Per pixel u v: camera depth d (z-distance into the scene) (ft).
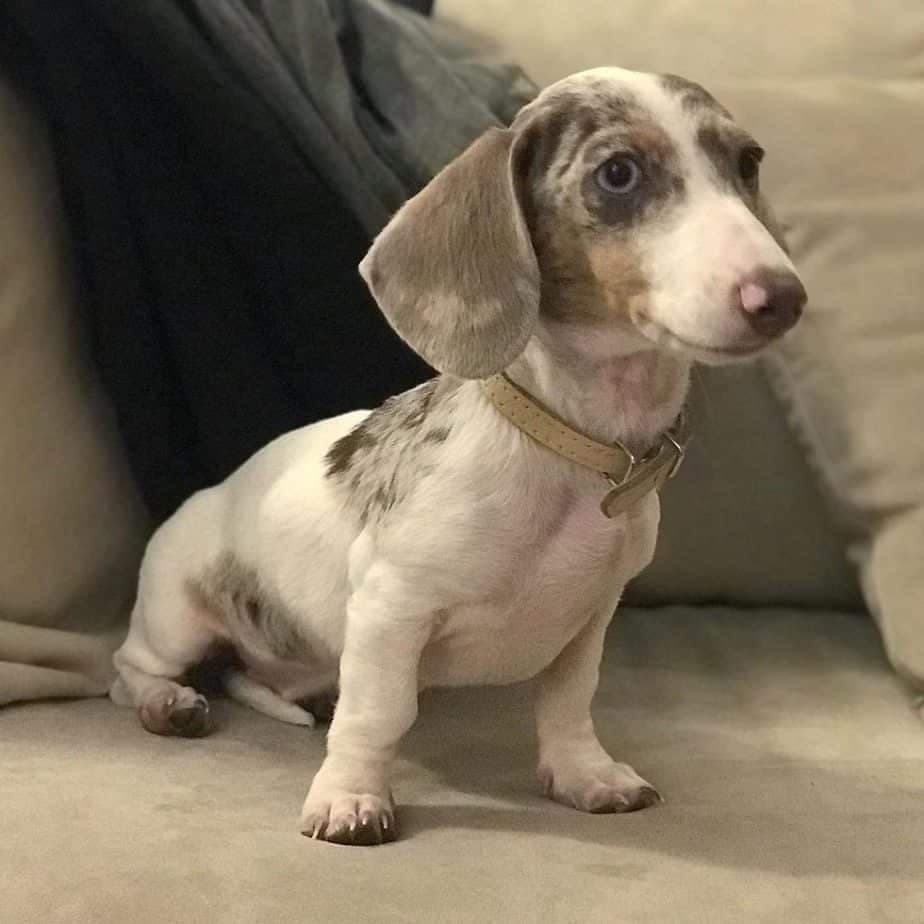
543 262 3.59
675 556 5.92
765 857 3.39
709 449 5.88
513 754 4.38
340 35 5.89
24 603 5.10
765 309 3.07
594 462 3.69
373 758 3.74
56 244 5.36
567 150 3.52
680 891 3.16
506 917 3.00
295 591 4.42
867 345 5.41
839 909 3.07
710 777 4.07
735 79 6.21
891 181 5.63
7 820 3.51
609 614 4.06
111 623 5.45
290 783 4.02
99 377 5.49
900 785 3.96
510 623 3.87
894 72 6.21
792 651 5.45
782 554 5.94
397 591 3.75
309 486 4.42
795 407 5.57
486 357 3.49
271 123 5.36
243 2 5.81
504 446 3.69
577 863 3.34
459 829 3.65
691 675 5.14
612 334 3.54
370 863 3.32
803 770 4.10
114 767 4.06
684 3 6.41
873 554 5.27
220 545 4.75
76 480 5.32
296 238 5.38
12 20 5.19
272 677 4.91
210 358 5.40
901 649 4.86
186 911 2.99
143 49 5.19
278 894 3.09
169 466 5.48
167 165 5.36
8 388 5.14
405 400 4.23
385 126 5.80
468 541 3.70
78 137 5.18
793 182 5.66
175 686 4.69
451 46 6.29
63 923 2.95
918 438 5.22
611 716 4.66
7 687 4.65
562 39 6.40
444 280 3.54
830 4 6.35
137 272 5.32
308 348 5.49
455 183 3.58
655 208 3.38
